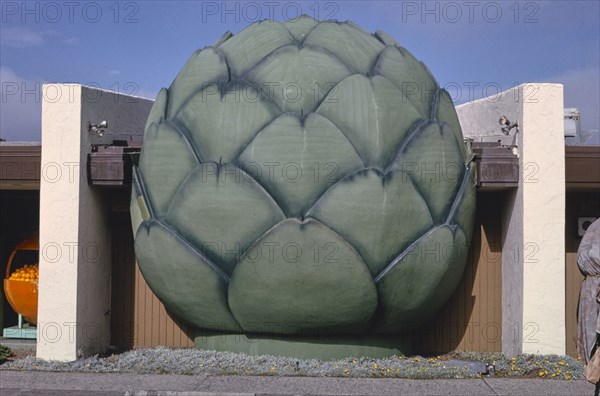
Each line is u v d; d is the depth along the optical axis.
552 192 9.16
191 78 8.98
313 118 8.29
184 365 8.73
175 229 8.69
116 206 10.25
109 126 10.39
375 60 8.89
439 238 8.62
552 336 9.14
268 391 7.73
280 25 9.12
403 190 8.39
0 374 8.65
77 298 9.32
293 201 8.23
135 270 10.32
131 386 8.02
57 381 8.28
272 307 8.53
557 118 9.20
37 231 11.00
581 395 7.66
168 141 8.80
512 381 8.25
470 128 11.53
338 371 8.41
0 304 11.16
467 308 10.05
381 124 8.39
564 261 9.25
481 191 9.93
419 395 7.62
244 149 8.39
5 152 9.71
